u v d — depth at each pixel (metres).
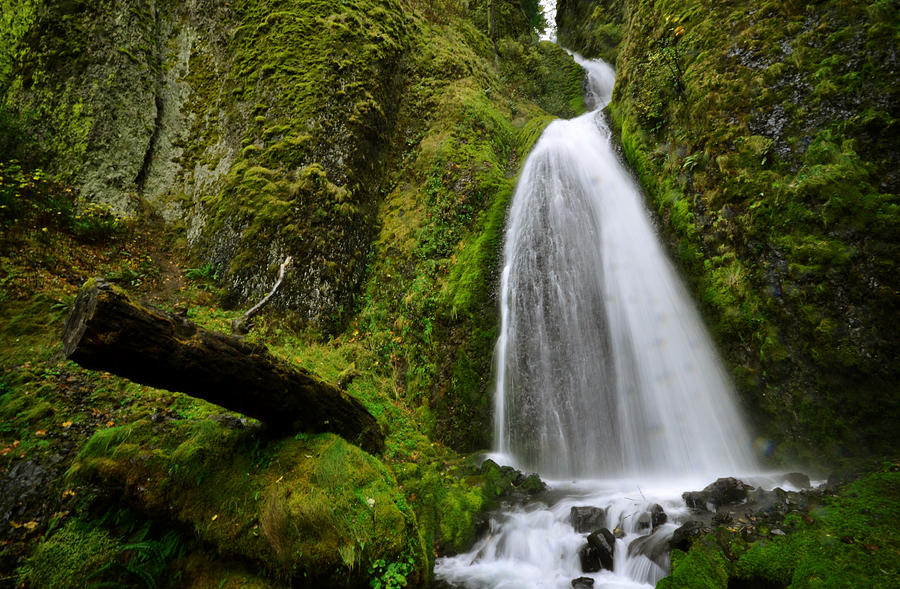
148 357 2.73
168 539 3.21
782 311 4.98
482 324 7.25
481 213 8.75
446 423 6.68
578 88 18.19
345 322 8.20
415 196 9.54
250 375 3.35
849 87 5.11
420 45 12.52
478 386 6.82
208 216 8.60
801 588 2.59
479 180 9.17
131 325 2.62
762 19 6.30
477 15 18.11
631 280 6.79
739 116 6.03
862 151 4.87
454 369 7.03
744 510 3.76
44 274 5.99
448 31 14.71
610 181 8.05
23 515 3.24
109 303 2.52
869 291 4.45
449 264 8.18
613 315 6.71
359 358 7.39
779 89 5.74
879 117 4.80
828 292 4.68
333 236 8.40
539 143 10.49
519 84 16.77
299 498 3.22
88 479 3.40
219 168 9.13
